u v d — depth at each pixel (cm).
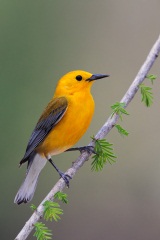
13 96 1534
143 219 1675
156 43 684
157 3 1655
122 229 1691
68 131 805
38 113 1541
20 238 619
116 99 1580
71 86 814
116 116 684
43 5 1605
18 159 1550
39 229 618
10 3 1565
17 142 1538
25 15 1576
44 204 626
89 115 810
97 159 698
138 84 678
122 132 682
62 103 804
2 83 1532
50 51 1591
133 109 1595
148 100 679
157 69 1541
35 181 827
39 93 1554
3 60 1542
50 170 1656
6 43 1548
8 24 1556
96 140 693
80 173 1711
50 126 809
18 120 1534
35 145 822
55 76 1581
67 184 678
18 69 1548
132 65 1617
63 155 1633
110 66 1616
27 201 814
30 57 1562
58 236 1742
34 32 1580
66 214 1736
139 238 1655
